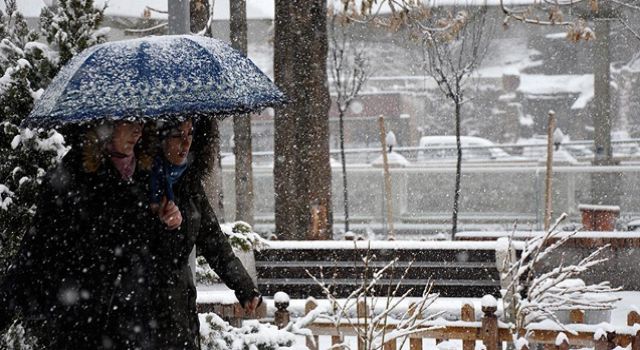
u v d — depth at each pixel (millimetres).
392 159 31547
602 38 31109
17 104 6609
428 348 9617
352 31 33062
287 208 18172
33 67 6719
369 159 44250
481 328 8742
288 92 18125
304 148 18094
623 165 32125
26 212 6551
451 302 9172
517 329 8656
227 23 27109
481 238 17828
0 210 6449
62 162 5328
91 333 5312
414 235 28844
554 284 8734
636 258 14398
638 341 8391
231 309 9039
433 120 56406
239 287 5953
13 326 6277
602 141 31422
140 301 5324
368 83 53438
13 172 6566
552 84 59844
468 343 8828
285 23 18141
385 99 52875
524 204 31250
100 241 5254
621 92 56625
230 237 9336
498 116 58625
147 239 5355
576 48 59750
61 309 5262
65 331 5301
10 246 6535
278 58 18203
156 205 5352
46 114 5020
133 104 4977
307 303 9078
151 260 5367
